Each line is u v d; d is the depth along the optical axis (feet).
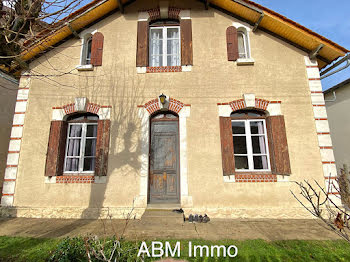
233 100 19.99
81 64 21.57
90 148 20.31
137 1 22.81
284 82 20.25
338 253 11.57
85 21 21.58
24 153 19.53
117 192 18.56
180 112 19.85
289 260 10.96
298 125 19.24
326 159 18.43
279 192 18.12
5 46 13.70
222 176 18.53
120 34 22.04
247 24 21.77
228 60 20.89
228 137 19.13
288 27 19.66
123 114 20.12
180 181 18.52
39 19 13.74
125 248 11.00
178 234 13.92
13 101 28.63
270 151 19.36
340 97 25.26
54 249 11.85
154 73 20.86
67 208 18.33
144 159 19.06
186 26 21.71
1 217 18.06
